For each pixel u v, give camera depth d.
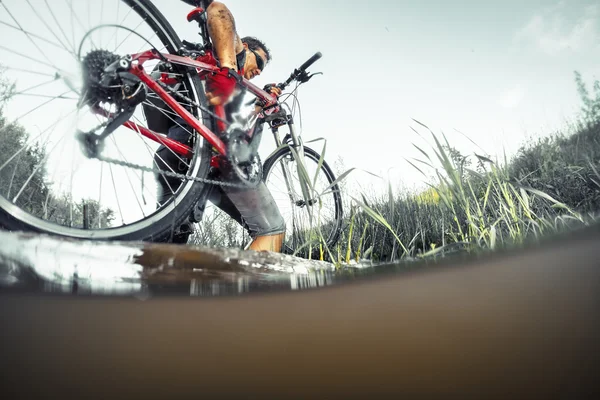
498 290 0.88
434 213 2.82
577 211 2.34
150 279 1.19
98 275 1.14
